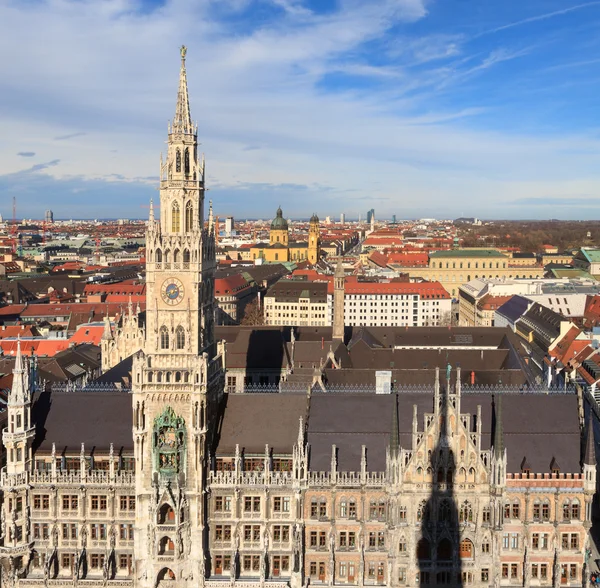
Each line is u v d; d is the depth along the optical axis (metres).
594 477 92.56
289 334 194.00
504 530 94.44
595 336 197.62
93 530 96.50
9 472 94.75
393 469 92.81
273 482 94.81
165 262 92.81
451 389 105.00
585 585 92.75
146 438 93.75
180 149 93.56
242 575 95.81
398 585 94.31
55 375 152.88
